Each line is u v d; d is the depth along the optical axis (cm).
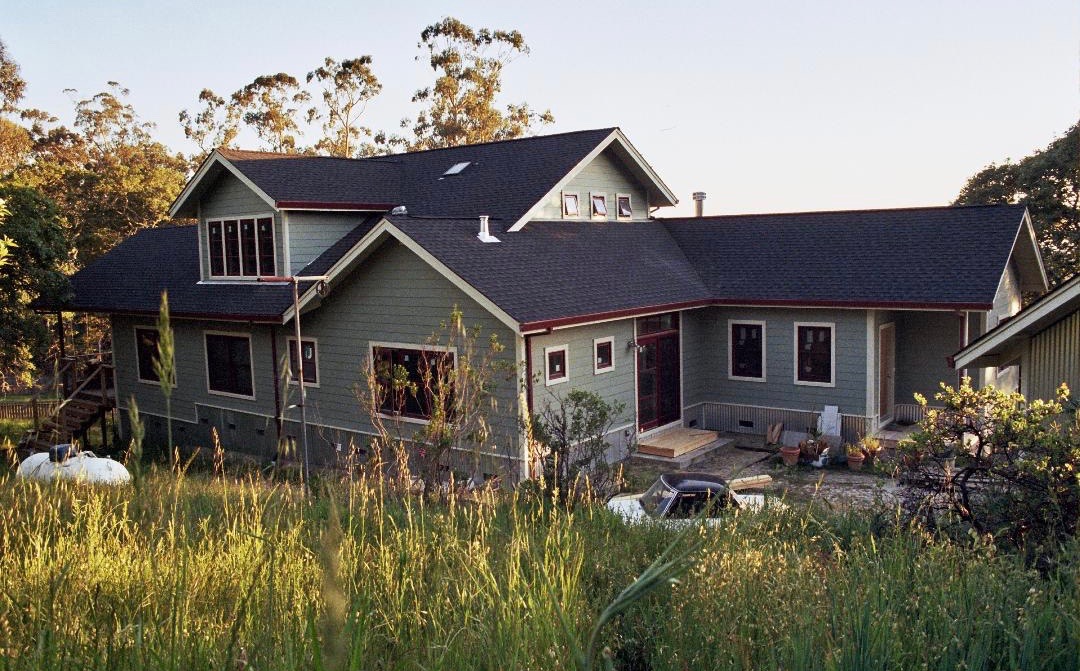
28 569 388
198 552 405
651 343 1717
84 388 2244
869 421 1664
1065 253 2614
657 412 1741
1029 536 592
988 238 1694
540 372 1416
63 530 492
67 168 3509
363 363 1302
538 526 598
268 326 1766
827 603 365
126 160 4653
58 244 2073
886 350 1755
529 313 1347
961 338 1642
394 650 305
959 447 666
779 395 1783
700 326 1870
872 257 1764
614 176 2073
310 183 1864
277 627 289
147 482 578
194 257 2158
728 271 1886
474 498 621
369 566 402
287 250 1756
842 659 289
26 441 1823
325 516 595
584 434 1204
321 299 1623
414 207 1947
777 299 1716
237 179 1850
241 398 1844
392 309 1533
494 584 349
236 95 4562
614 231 1992
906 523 641
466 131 4456
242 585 350
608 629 344
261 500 647
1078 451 603
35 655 254
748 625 335
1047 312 854
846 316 1677
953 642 317
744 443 1756
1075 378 894
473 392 1020
